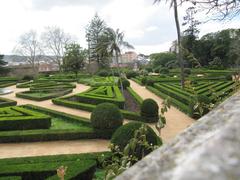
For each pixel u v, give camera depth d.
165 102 3.31
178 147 0.62
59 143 12.27
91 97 20.20
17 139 12.38
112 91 24.78
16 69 60.94
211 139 0.54
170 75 43.03
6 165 8.23
